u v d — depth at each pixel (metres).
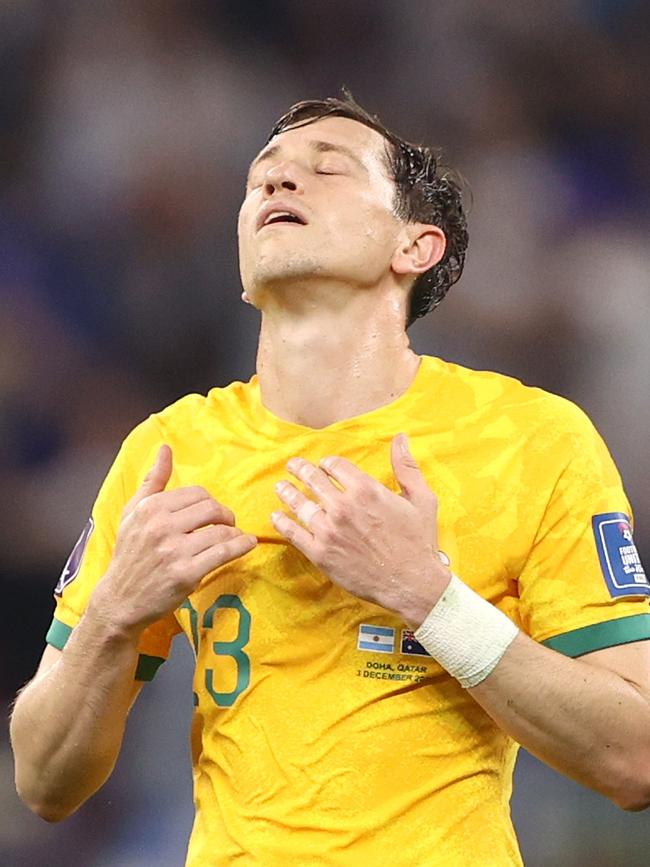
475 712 7.57
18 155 21.42
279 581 7.67
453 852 7.27
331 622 7.56
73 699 7.74
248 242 8.27
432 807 7.34
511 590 7.77
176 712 16.89
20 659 19.19
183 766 17.02
